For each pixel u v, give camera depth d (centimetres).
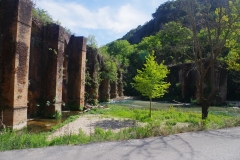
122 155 498
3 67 1359
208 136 708
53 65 2033
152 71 1902
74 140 696
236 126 934
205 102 1641
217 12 1561
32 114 1947
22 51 1423
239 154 518
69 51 2661
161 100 5041
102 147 564
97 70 3306
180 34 1858
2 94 1345
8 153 512
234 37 1648
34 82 1945
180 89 5109
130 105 3619
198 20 1872
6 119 1332
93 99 3150
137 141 631
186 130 805
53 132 1240
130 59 7756
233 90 4784
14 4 1380
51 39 2044
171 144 600
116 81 5084
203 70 1622
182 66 4891
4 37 1373
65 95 2595
